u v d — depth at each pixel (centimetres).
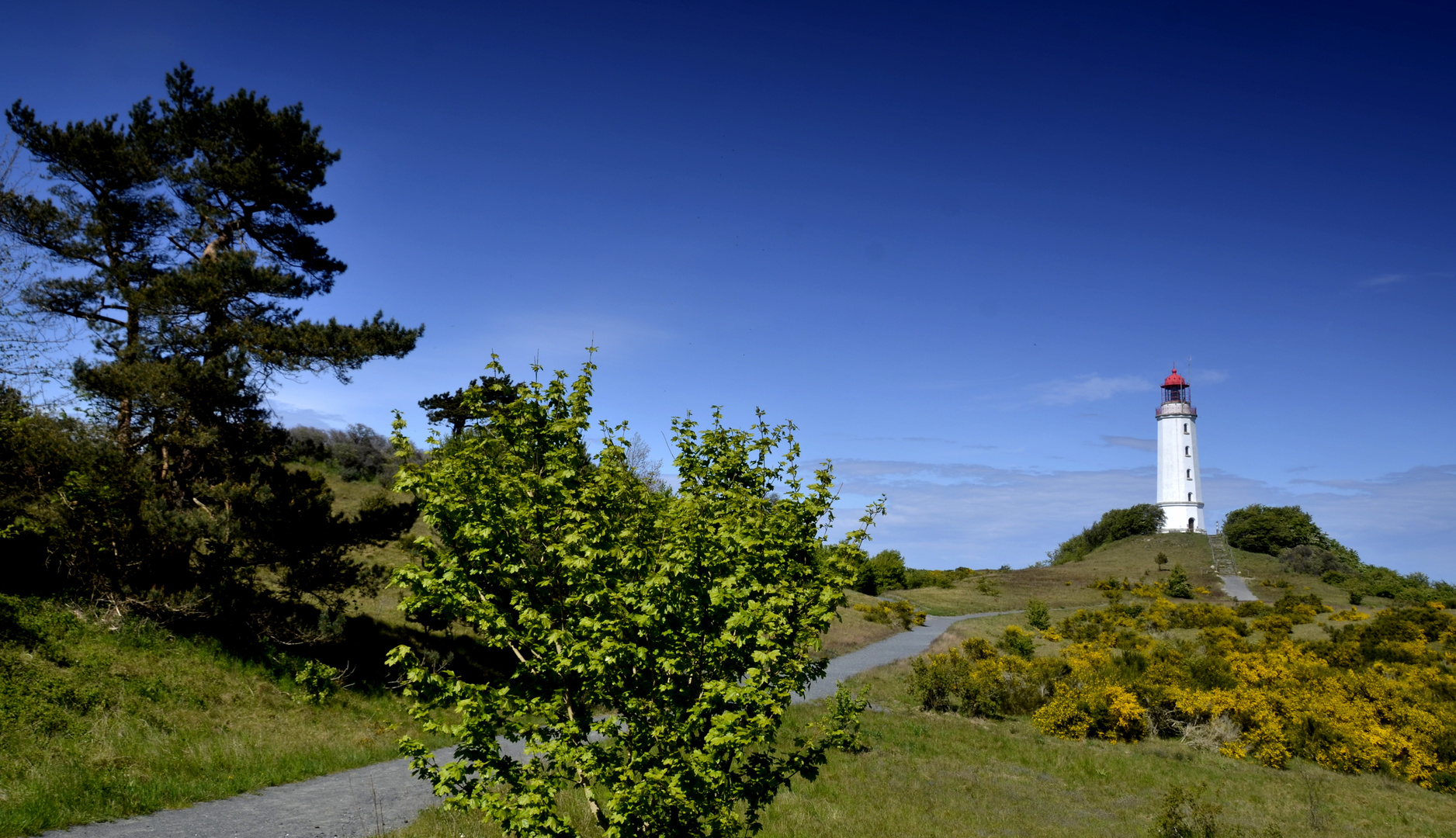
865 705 866
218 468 1909
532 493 693
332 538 1867
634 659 645
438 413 2458
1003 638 4141
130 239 2003
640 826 643
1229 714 2362
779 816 1257
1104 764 1952
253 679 1712
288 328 1989
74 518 1650
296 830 1029
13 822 934
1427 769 2033
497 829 1057
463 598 662
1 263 1769
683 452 805
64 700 1337
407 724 1738
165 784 1147
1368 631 3931
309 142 2180
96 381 1680
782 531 760
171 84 2064
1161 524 10319
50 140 1862
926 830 1276
